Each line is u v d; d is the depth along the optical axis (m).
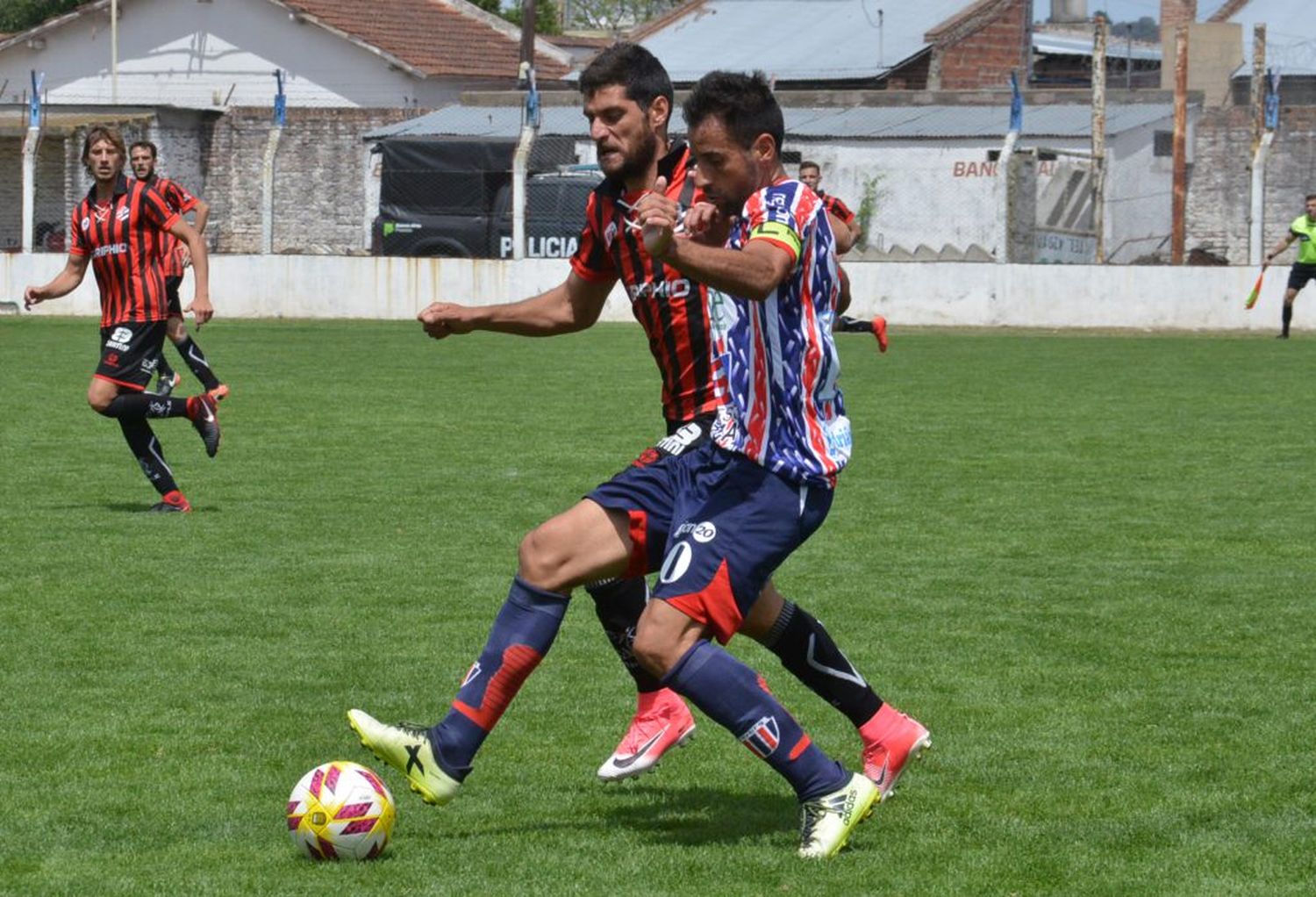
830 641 9.96
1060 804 10.18
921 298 57.09
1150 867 9.05
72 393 34.69
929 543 19.05
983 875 8.92
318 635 14.55
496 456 25.94
